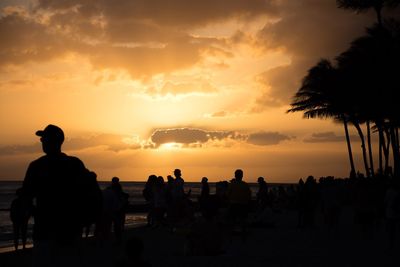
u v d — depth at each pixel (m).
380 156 56.00
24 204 5.70
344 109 52.34
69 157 5.86
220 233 14.59
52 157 5.76
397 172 41.66
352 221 28.06
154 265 12.63
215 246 14.43
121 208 17.14
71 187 5.68
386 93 41.75
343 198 20.27
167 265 12.65
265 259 13.74
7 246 18.77
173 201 21.33
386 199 15.88
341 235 20.42
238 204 17.50
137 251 6.66
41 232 5.62
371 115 44.00
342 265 12.73
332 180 20.31
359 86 43.91
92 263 13.16
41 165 5.70
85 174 5.84
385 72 41.59
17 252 15.20
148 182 24.22
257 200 30.89
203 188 21.61
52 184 5.63
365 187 18.08
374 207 17.94
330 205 20.11
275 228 23.73
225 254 14.66
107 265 12.84
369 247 16.47
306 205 23.59
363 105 44.38
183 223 20.97
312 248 16.23
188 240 14.52
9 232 28.58
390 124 42.66
